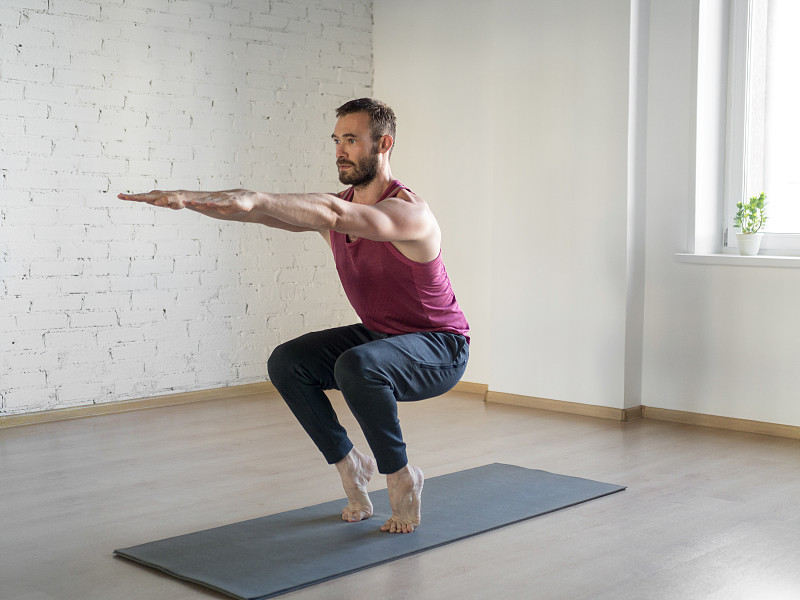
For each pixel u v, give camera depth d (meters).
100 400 4.48
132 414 4.47
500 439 3.93
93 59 4.37
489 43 4.96
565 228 4.53
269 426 4.19
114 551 2.51
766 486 3.19
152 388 4.68
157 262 4.66
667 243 4.35
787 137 4.20
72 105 4.31
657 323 4.41
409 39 5.36
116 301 4.52
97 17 4.38
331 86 5.38
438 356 2.62
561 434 4.04
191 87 4.75
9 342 4.17
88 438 3.94
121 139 4.49
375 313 2.68
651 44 4.35
